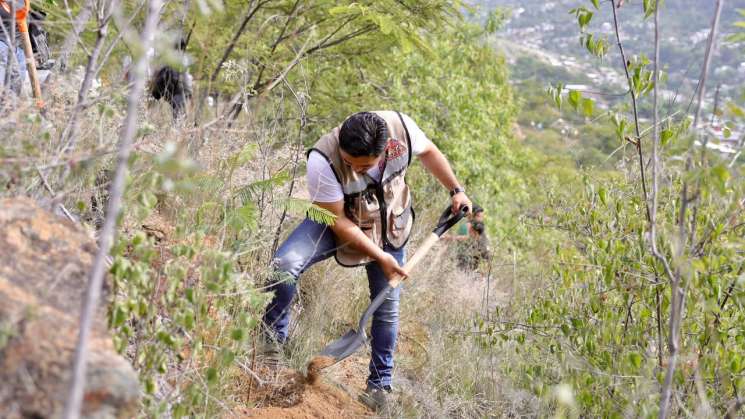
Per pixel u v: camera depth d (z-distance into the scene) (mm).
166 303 2363
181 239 2836
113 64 3506
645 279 3225
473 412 3719
